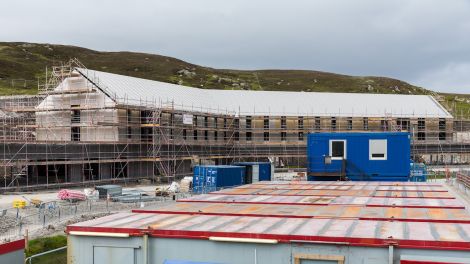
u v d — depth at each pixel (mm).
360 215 14836
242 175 53500
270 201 18984
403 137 38312
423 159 111812
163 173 71750
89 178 65875
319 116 98500
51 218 38469
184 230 12195
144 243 12305
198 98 91125
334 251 11234
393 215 14805
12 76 160500
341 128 99062
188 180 58000
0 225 34906
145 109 69438
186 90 92125
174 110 74562
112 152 66250
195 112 80500
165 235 12250
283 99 102125
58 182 60938
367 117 99688
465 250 10469
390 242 10859
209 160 89312
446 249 10602
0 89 138000
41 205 42312
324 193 22547
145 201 48094
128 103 68875
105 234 12547
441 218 14039
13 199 48812
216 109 90250
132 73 194625
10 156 52906
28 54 196000
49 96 71188
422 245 10742
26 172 56156
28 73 169250
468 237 11172
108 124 65250
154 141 69750
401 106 103750
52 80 76000
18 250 17469
